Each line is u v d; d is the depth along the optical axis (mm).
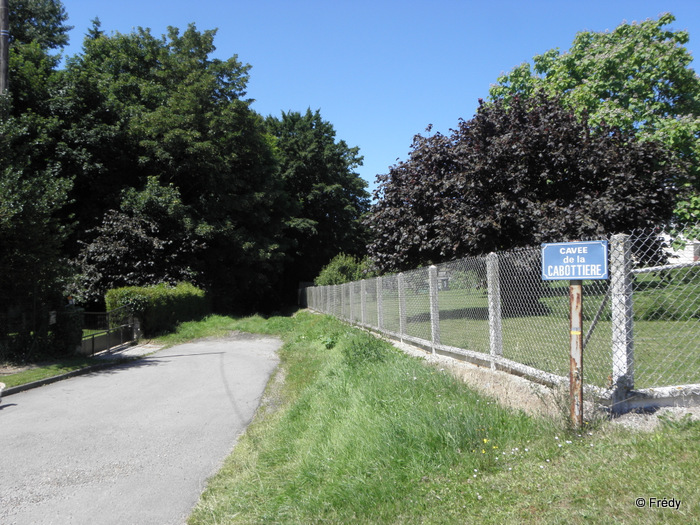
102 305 23578
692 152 17141
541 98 15047
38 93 21375
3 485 4766
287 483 4512
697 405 4711
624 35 21266
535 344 6055
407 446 4402
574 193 13547
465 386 5828
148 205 23609
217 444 5992
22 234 10836
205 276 28406
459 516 3324
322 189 44094
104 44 28484
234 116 28016
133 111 25125
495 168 13320
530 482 3562
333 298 22078
